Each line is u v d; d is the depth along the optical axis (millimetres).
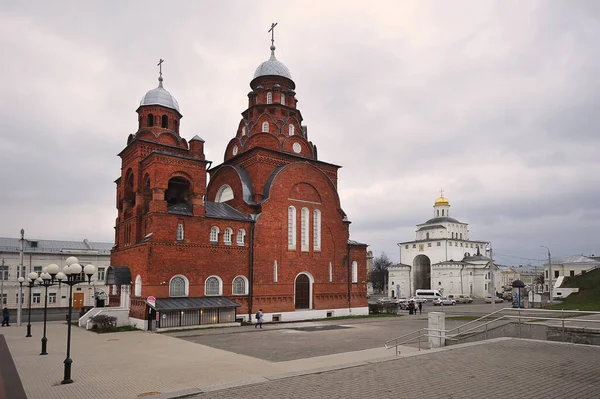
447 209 109750
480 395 11570
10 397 13062
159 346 23172
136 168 37312
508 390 12000
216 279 35312
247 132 45375
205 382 14609
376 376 13836
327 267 43406
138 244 33719
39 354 20734
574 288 63062
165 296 32062
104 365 17781
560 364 15109
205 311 32719
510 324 23109
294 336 27625
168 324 30906
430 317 22094
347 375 14062
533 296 56531
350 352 20891
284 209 40531
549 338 21469
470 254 104000
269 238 38906
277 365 17500
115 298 39906
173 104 42250
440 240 99938
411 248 105688
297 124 46812
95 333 29422
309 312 40781
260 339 26125
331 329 31891
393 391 12047
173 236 33125
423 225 107500
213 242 35344
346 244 45531
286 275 39656
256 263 37625
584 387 12227
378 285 130750
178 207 35250
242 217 37875
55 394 13344
